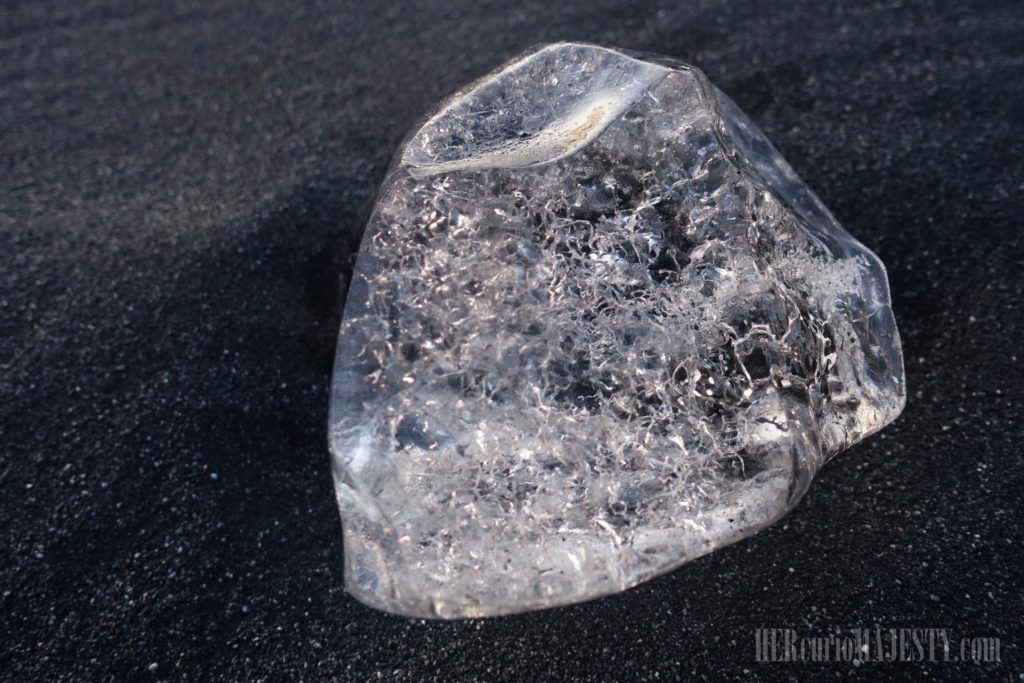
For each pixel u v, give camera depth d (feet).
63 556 1.91
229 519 1.93
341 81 2.56
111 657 1.83
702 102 1.81
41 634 1.86
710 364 1.74
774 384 1.74
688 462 1.73
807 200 1.93
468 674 1.81
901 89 2.37
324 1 2.90
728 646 1.81
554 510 1.73
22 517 1.95
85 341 2.11
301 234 2.22
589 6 2.71
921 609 1.82
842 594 1.83
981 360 2.00
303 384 2.05
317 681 1.81
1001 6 2.52
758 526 1.73
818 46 2.48
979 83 2.36
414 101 2.49
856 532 1.88
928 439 1.95
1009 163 2.22
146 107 2.55
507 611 1.71
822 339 1.78
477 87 1.88
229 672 1.82
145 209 2.31
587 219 1.77
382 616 1.85
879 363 1.82
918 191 2.19
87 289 2.17
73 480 1.98
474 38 2.66
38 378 2.07
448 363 1.74
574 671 1.80
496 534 1.72
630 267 1.76
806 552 1.87
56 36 2.86
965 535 1.86
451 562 1.71
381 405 1.74
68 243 2.24
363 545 1.72
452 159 1.83
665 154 1.79
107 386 2.06
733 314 1.75
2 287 2.18
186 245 2.22
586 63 1.87
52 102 2.58
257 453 1.99
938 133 2.28
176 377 2.06
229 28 2.82
